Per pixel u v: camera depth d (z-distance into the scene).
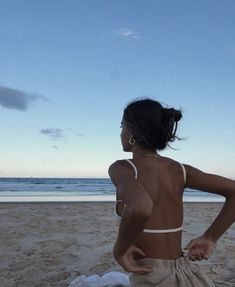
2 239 7.35
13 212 11.71
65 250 6.52
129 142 2.06
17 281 4.86
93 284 3.61
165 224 1.97
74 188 42.78
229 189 2.03
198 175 2.07
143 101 2.04
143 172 1.98
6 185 46.25
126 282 3.60
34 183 53.91
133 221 1.59
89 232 8.23
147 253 1.93
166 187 2.00
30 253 6.30
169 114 2.00
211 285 2.02
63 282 4.86
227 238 7.72
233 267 5.56
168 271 1.91
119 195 1.77
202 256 2.07
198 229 9.03
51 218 10.41
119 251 1.75
